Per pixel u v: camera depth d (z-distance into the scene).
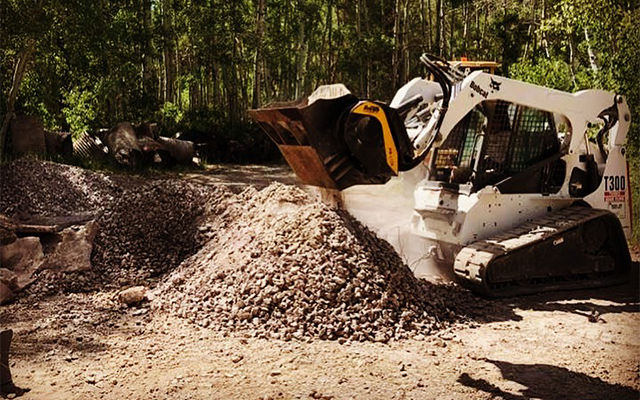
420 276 8.80
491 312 7.28
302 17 32.69
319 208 7.53
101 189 12.88
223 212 9.58
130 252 9.21
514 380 5.23
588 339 6.32
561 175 8.81
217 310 6.73
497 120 8.33
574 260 8.41
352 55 34.97
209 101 41.28
